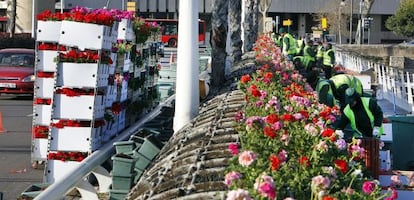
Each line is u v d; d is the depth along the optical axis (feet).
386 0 279.08
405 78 82.58
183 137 27.73
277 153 19.16
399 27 250.78
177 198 18.17
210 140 24.23
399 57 164.76
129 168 28.94
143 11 249.96
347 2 248.73
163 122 41.88
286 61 67.31
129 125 44.32
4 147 47.09
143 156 30.71
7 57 80.89
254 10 111.24
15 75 77.66
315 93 39.24
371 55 175.83
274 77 40.06
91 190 30.30
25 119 61.98
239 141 22.62
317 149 20.38
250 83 35.32
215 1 53.72
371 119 33.58
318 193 16.05
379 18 281.13
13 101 76.79
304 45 92.99
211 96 47.11
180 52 35.06
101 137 37.35
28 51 82.69
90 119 35.70
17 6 150.51
